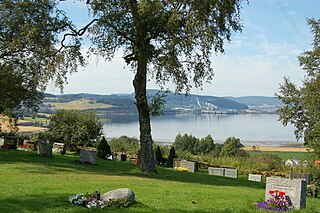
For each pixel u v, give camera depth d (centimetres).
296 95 3953
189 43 2312
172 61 2331
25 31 2453
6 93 3203
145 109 2612
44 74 2633
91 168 2581
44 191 1451
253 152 7844
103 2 2436
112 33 2556
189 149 7200
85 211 1169
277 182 1520
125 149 5416
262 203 1484
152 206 1316
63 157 3189
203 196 1641
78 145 4653
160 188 1808
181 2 2316
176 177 2589
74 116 4738
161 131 14138
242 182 2958
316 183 2709
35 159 2738
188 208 1337
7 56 3097
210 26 2270
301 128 3962
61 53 2645
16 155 2892
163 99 2609
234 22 2430
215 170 3741
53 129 4666
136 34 2455
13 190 1431
